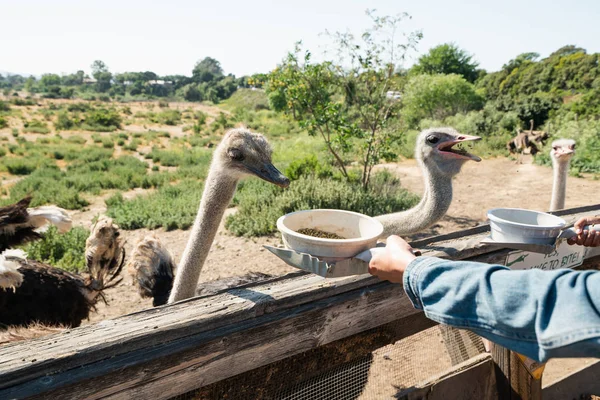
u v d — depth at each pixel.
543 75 47.38
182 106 83.19
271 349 1.39
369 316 1.62
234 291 1.45
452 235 2.06
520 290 0.85
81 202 10.88
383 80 9.48
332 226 1.79
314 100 9.80
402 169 14.37
